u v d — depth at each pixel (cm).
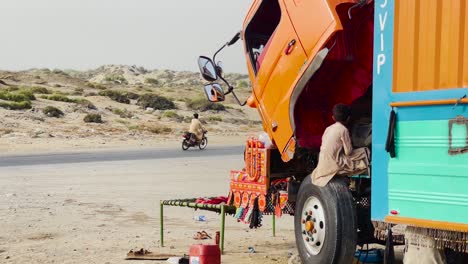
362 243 810
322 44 790
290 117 841
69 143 3788
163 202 1005
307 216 783
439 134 618
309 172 909
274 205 889
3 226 1156
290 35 848
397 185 661
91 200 1496
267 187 896
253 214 917
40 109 5175
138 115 6122
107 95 7194
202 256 784
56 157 2891
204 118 6569
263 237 1083
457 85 604
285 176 912
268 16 935
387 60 678
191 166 2388
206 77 970
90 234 1092
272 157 908
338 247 725
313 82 863
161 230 1001
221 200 1009
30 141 3784
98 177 1995
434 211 620
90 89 9331
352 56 825
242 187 946
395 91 666
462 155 596
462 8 603
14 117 4728
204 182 1838
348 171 757
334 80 872
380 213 682
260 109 923
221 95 980
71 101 6084
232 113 7519
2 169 2288
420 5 643
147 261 878
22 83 8900
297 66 831
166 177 1983
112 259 893
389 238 670
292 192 859
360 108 864
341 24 777
